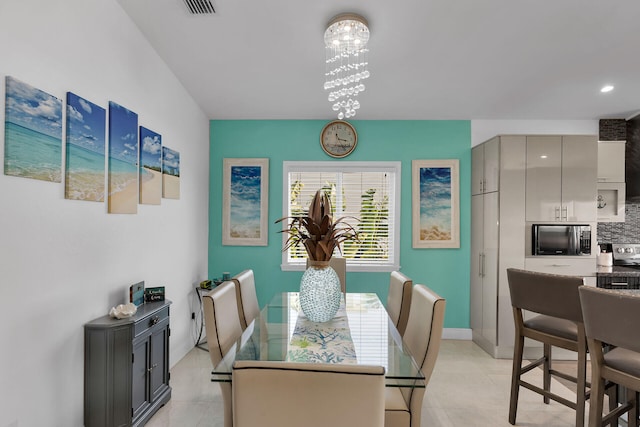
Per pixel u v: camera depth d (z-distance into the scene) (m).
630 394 1.83
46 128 1.70
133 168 2.44
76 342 1.91
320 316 1.89
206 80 3.22
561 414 2.38
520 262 3.34
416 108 3.71
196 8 2.31
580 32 2.47
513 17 2.33
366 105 3.66
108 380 1.96
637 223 3.99
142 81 2.59
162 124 2.91
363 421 0.94
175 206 3.15
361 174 4.03
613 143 3.71
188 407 2.42
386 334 1.77
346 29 2.36
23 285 1.60
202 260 3.84
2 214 1.50
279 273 3.99
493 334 3.40
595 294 1.62
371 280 3.93
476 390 2.72
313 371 0.93
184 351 3.34
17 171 1.54
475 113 3.81
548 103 3.58
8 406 1.53
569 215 3.33
